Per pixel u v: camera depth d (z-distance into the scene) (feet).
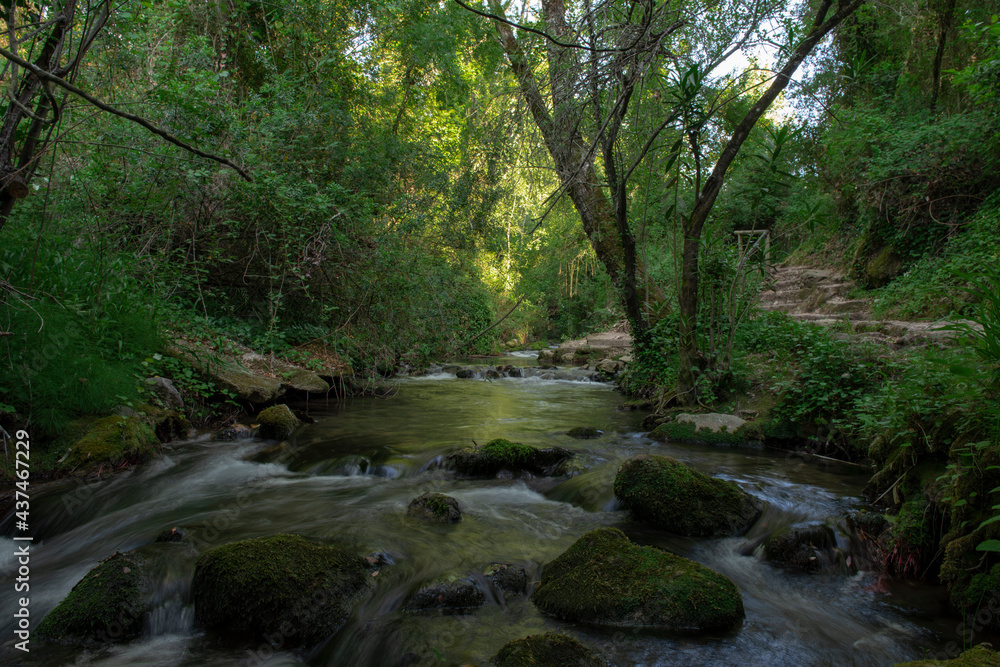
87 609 8.86
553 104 21.15
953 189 28.78
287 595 9.07
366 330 29.96
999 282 10.55
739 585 10.50
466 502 14.48
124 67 22.16
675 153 20.63
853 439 17.69
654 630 8.81
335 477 16.56
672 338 26.71
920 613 9.43
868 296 31.63
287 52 30.32
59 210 19.43
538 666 7.40
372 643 8.55
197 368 21.98
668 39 18.07
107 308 18.22
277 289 28.19
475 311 45.19
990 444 9.62
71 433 15.61
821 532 11.39
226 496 14.64
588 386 37.93
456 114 38.58
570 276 75.25
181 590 9.75
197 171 20.63
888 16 30.14
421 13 32.73
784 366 22.41
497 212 37.93
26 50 14.12
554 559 10.48
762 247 22.74
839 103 34.45
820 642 8.59
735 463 17.44
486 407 28.48
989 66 23.53
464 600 9.52
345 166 29.37
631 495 13.35
